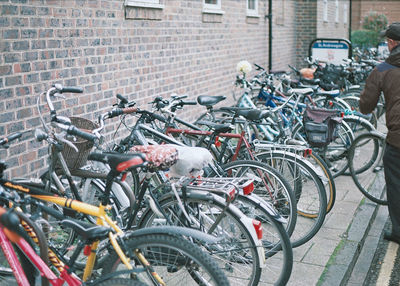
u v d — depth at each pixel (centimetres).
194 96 799
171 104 457
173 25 718
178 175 331
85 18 529
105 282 254
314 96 746
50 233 337
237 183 340
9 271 350
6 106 432
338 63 1114
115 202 375
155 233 266
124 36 600
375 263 441
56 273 289
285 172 453
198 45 805
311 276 391
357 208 547
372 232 508
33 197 292
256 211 355
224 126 432
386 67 451
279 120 573
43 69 473
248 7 1081
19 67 444
